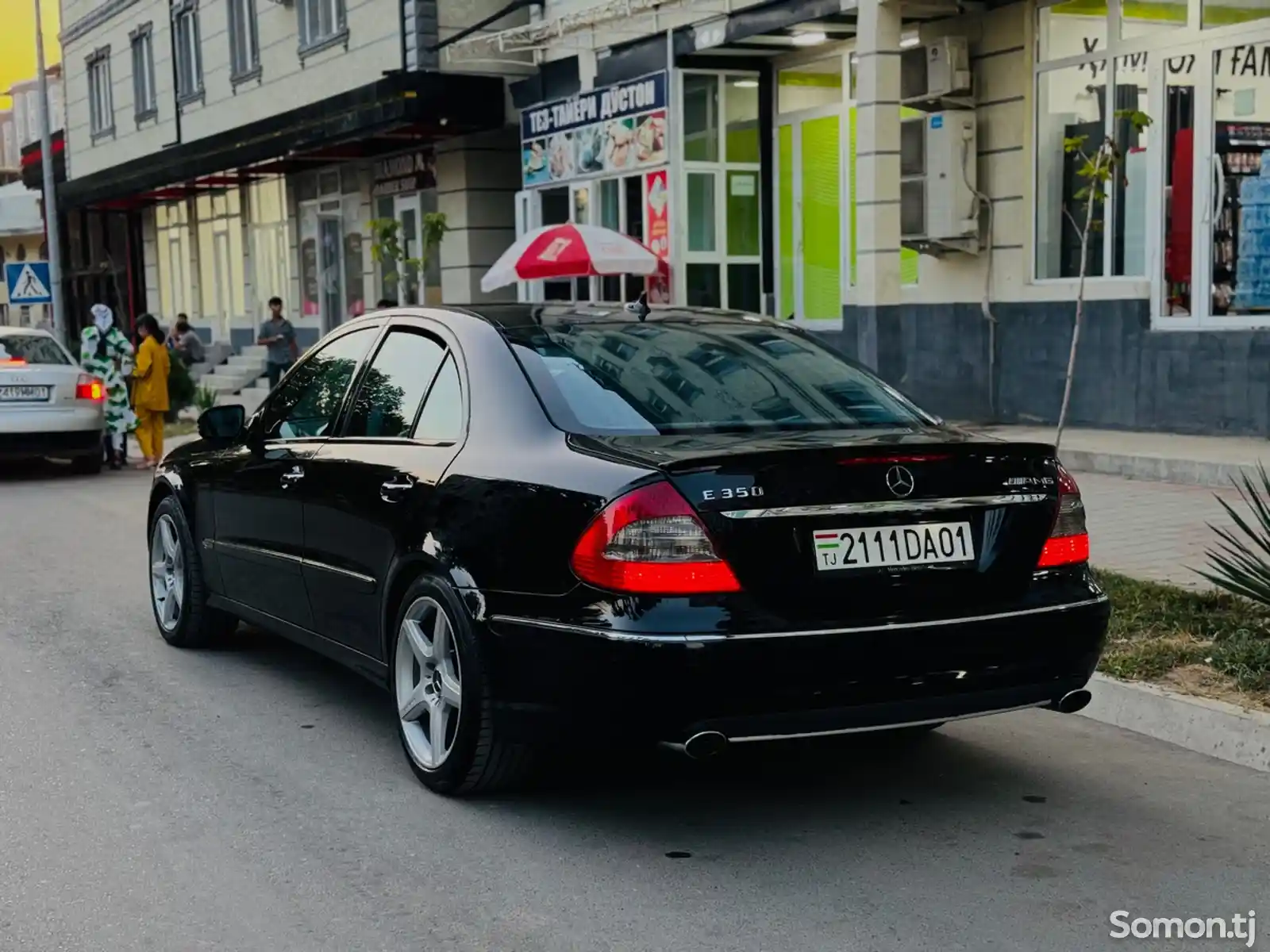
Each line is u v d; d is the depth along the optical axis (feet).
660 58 54.75
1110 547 28.73
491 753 15.79
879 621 14.26
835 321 54.03
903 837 15.40
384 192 78.02
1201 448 38.11
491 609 15.23
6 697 21.58
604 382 16.57
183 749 18.85
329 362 20.86
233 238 100.58
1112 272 43.14
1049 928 13.07
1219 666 20.04
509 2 66.90
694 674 13.65
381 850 15.07
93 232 132.46
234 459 22.09
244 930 13.11
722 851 14.98
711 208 55.52
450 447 16.90
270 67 83.87
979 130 46.24
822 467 14.30
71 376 52.60
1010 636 14.78
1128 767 17.93
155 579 25.53
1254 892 13.91
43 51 92.68
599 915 13.37
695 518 13.94
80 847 15.25
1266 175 38.73
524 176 64.13
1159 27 41.09
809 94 54.54
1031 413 45.65
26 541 37.70
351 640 18.71
